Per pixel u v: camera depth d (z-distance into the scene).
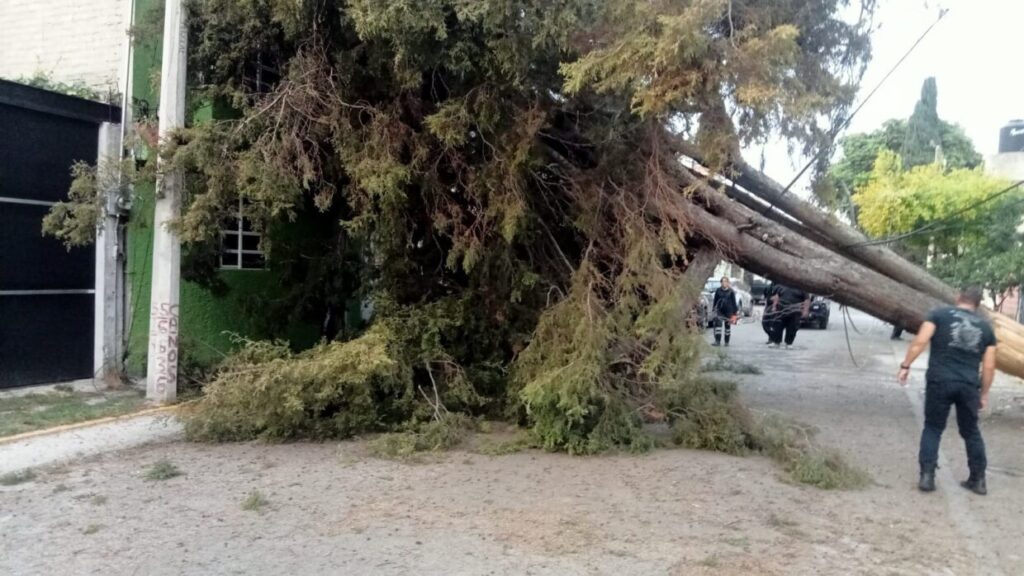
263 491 6.23
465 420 8.24
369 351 7.73
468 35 7.55
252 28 9.02
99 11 11.34
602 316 7.69
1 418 8.23
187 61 9.29
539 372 7.81
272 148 8.27
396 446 7.41
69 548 5.00
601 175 8.35
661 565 4.87
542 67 7.70
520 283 8.62
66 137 10.03
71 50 11.52
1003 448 8.24
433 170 8.46
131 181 9.09
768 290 19.19
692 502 6.13
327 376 7.53
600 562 4.90
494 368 8.92
